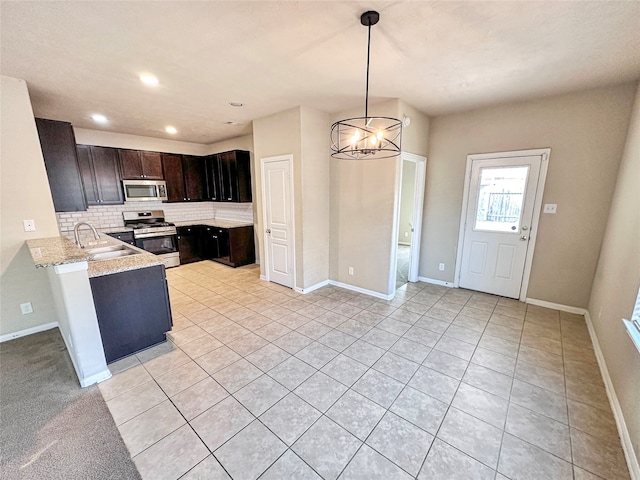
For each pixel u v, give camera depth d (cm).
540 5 159
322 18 173
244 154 527
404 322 312
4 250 269
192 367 234
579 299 327
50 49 206
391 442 164
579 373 225
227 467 149
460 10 164
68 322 206
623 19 170
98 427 175
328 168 402
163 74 253
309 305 359
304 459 154
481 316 325
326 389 208
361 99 325
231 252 535
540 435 169
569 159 313
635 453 146
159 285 261
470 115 370
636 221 208
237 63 233
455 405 193
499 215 368
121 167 498
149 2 156
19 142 264
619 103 281
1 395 202
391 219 354
